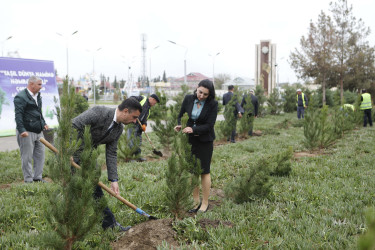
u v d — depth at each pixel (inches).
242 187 205.3
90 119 142.6
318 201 201.3
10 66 533.3
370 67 1175.6
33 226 165.3
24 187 227.5
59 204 116.0
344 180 245.8
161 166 309.0
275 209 186.2
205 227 159.6
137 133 356.8
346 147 393.4
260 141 468.8
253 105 543.8
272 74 1782.7
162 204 197.5
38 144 269.7
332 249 138.4
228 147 422.3
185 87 457.1
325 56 1143.6
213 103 186.2
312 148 383.9
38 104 265.0
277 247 140.9
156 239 148.6
